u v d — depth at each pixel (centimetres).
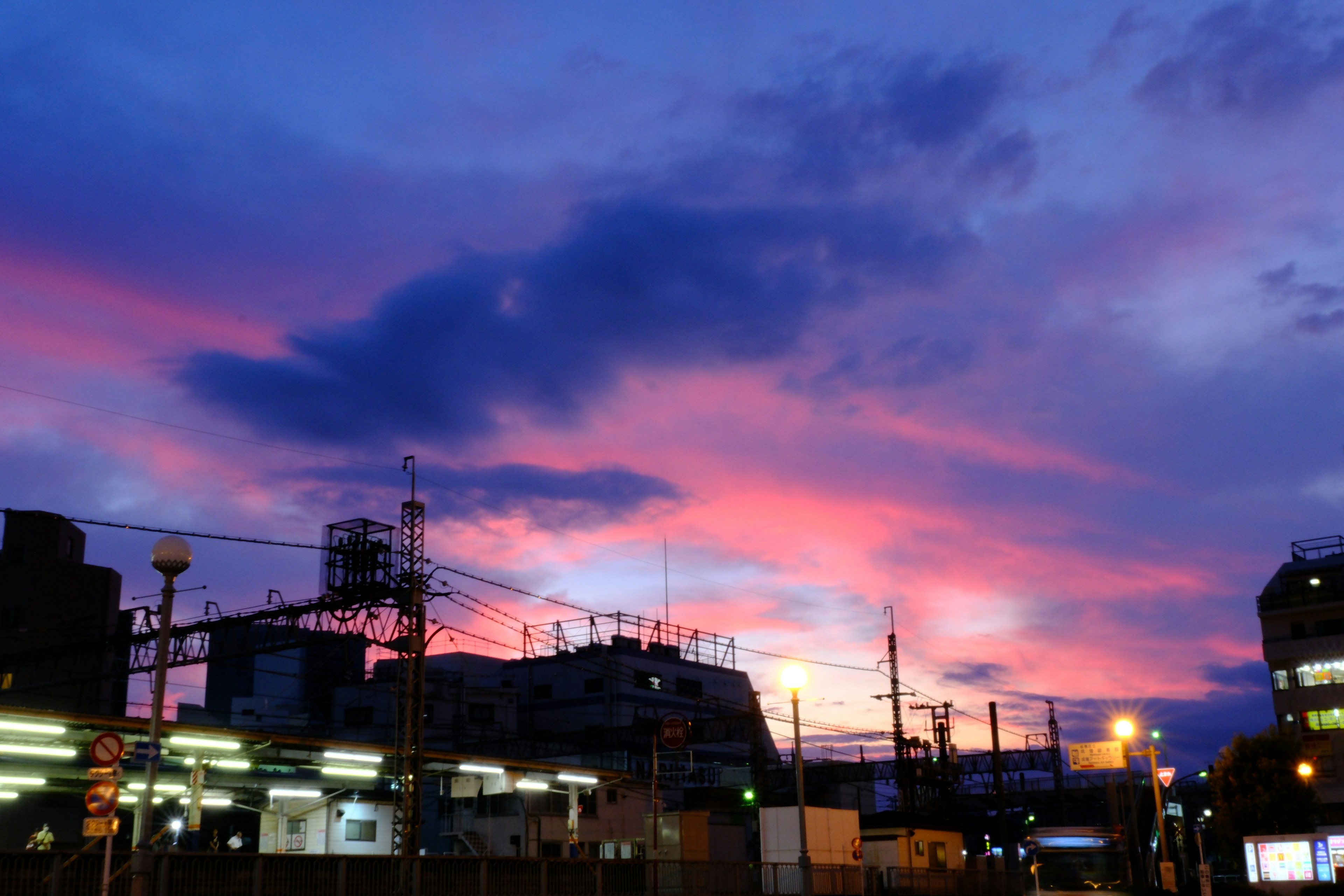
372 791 5612
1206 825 8812
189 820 3891
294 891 2227
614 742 8112
